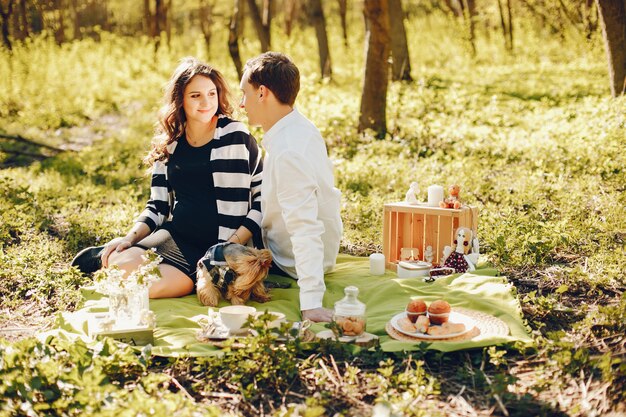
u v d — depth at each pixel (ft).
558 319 12.37
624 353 10.41
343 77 60.18
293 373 10.03
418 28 89.20
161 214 15.44
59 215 21.77
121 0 114.62
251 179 14.98
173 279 13.94
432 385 9.48
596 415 8.82
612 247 15.98
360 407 9.29
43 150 38.52
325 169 14.08
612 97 31.14
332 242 14.90
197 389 9.96
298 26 98.78
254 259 13.24
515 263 15.28
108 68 67.15
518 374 10.16
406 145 31.22
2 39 65.21
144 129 42.96
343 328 11.16
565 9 75.97
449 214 14.83
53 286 14.70
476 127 34.65
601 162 23.43
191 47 92.94
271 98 13.55
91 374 9.21
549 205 19.56
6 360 9.83
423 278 14.29
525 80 53.52
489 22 85.71
